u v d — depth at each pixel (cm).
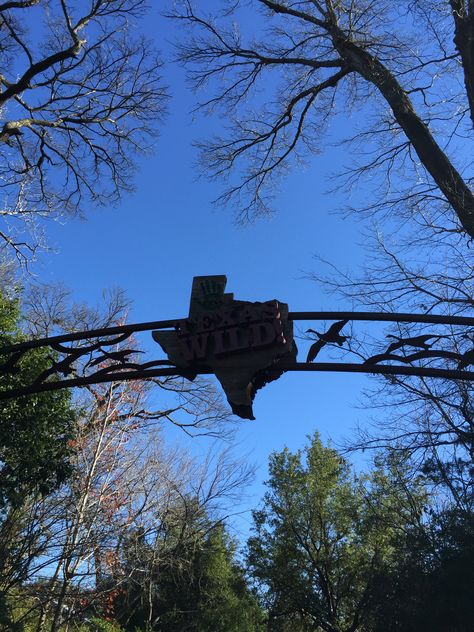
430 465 1590
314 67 1341
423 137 1008
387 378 1317
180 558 2127
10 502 1353
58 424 1461
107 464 1928
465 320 558
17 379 1349
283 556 3344
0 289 1566
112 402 2047
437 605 1605
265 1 1328
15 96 1323
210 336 555
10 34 1224
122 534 1873
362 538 2997
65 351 618
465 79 908
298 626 3650
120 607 2627
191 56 1461
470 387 1151
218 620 2986
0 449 1363
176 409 2520
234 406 534
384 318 566
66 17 1177
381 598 1956
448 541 1692
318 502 3378
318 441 3569
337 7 1241
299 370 552
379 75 1107
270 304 553
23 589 1716
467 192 934
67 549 1697
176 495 2159
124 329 599
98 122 1493
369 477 2923
